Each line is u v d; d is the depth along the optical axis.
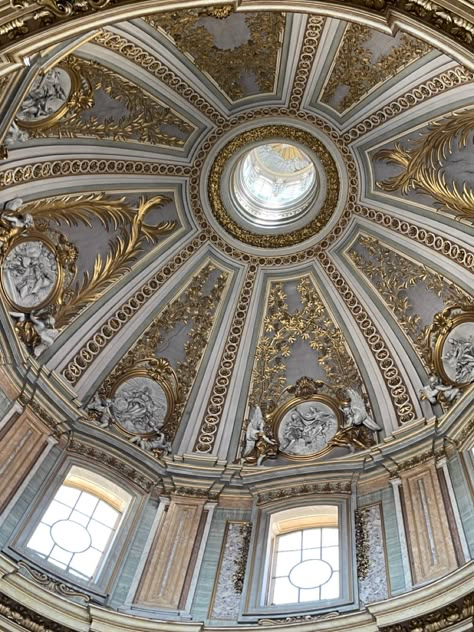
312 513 13.81
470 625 9.98
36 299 15.30
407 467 13.82
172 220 17.62
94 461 14.27
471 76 14.18
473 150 15.10
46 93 14.12
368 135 16.75
